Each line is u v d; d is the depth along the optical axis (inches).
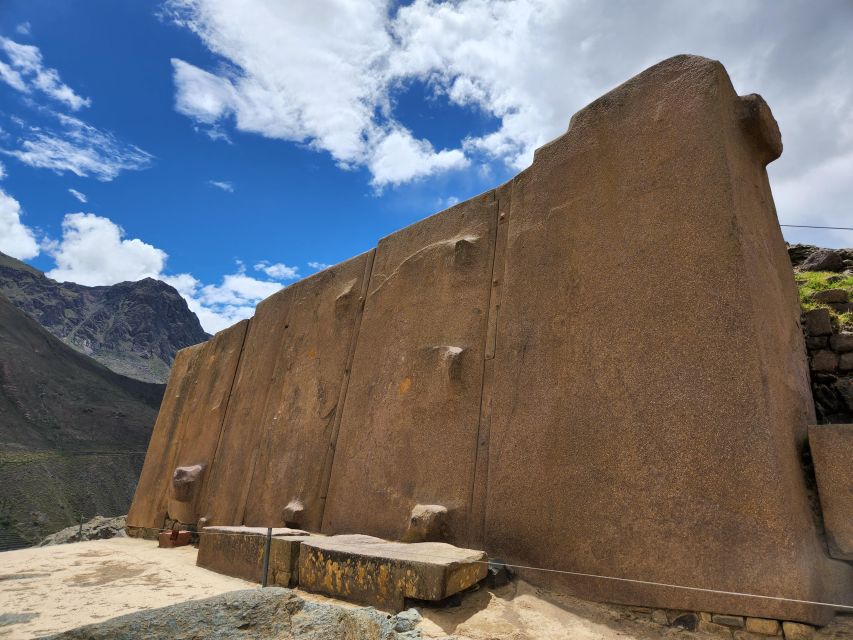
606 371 151.8
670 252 147.9
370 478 215.5
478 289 207.8
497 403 178.4
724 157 144.3
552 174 190.7
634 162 165.2
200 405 387.9
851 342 167.0
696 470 127.1
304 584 162.7
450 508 179.8
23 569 210.7
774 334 138.8
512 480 163.6
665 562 125.6
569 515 146.3
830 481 120.7
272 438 291.9
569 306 168.1
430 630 125.1
